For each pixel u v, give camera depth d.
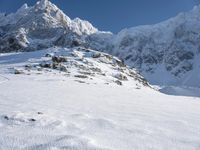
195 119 17.56
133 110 20.55
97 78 69.94
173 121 15.89
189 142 11.02
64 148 8.70
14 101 20.41
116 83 69.50
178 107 26.23
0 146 8.83
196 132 13.13
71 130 11.26
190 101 39.25
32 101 21.28
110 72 84.88
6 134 10.07
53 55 95.44
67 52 100.19
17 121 11.98
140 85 83.81
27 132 10.43
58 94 29.94
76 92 34.78
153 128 13.31
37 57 93.06
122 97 34.28
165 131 12.80
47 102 21.48
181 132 12.88
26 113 13.30
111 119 15.12
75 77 64.19
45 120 12.36
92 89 42.38
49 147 8.73
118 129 12.24
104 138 10.45
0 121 12.09
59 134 10.38
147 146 10.01
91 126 12.41
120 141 10.27
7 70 69.25
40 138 9.69
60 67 75.56
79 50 106.81
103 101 26.86
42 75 61.84
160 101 33.19
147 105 25.84
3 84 38.56
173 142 10.88
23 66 77.31
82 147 8.83
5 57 103.69
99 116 16.02
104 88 47.84
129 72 99.88
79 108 19.53
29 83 42.81
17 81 45.31
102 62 95.94
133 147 9.72
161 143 10.58
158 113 19.59
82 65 82.38
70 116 14.59
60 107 19.09
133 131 12.09
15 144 9.02
